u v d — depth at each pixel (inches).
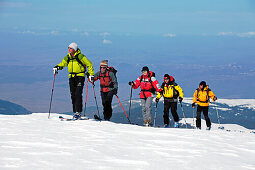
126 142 410.6
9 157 307.9
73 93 681.0
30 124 544.1
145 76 746.8
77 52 661.3
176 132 513.7
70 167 283.4
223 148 400.5
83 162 302.2
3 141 383.9
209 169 299.0
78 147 365.7
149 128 553.9
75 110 691.4
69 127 526.3
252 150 397.4
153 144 405.1
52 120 616.4
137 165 302.2
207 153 365.7
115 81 738.2
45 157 314.3
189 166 306.5
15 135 427.2
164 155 347.9
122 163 306.5
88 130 498.3
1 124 529.0
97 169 282.0
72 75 668.1
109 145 386.0
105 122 609.0
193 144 415.5
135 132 495.2
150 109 744.3
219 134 517.0
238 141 458.0
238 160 339.6
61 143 385.7
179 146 400.2
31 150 342.3
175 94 810.8
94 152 344.8
